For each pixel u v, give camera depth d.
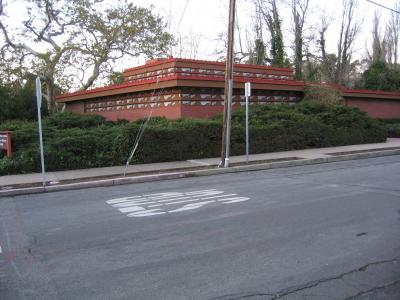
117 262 5.55
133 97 23.39
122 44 32.16
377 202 8.68
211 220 7.56
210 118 19.53
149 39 32.53
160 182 12.41
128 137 15.03
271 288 4.61
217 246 6.09
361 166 14.62
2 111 22.66
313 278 4.85
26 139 14.52
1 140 14.24
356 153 17.91
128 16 31.94
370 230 6.70
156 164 15.14
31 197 10.60
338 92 25.84
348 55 40.09
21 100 23.53
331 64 38.88
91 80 32.34
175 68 20.73
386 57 46.69
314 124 19.86
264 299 4.35
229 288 4.63
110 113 25.77
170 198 9.73
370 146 20.45
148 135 15.38
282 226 7.04
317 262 5.34
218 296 4.45
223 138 14.54
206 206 8.72
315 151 18.56
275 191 10.20
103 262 5.57
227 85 14.48
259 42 35.03
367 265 5.21
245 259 5.52
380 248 5.82
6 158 13.72
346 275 4.92
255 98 22.92
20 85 29.56
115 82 32.88
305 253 5.69
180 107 19.70
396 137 26.95
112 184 12.16
